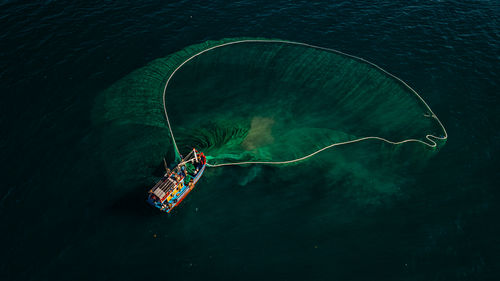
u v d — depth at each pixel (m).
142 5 55.88
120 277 30.05
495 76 47.91
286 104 42.56
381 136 39.91
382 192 35.75
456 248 32.03
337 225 33.47
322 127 40.41
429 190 36.03
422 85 46.66
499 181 36.91
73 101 42.66
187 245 32.09
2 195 34.41
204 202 35.12
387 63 49.28
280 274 30.48
